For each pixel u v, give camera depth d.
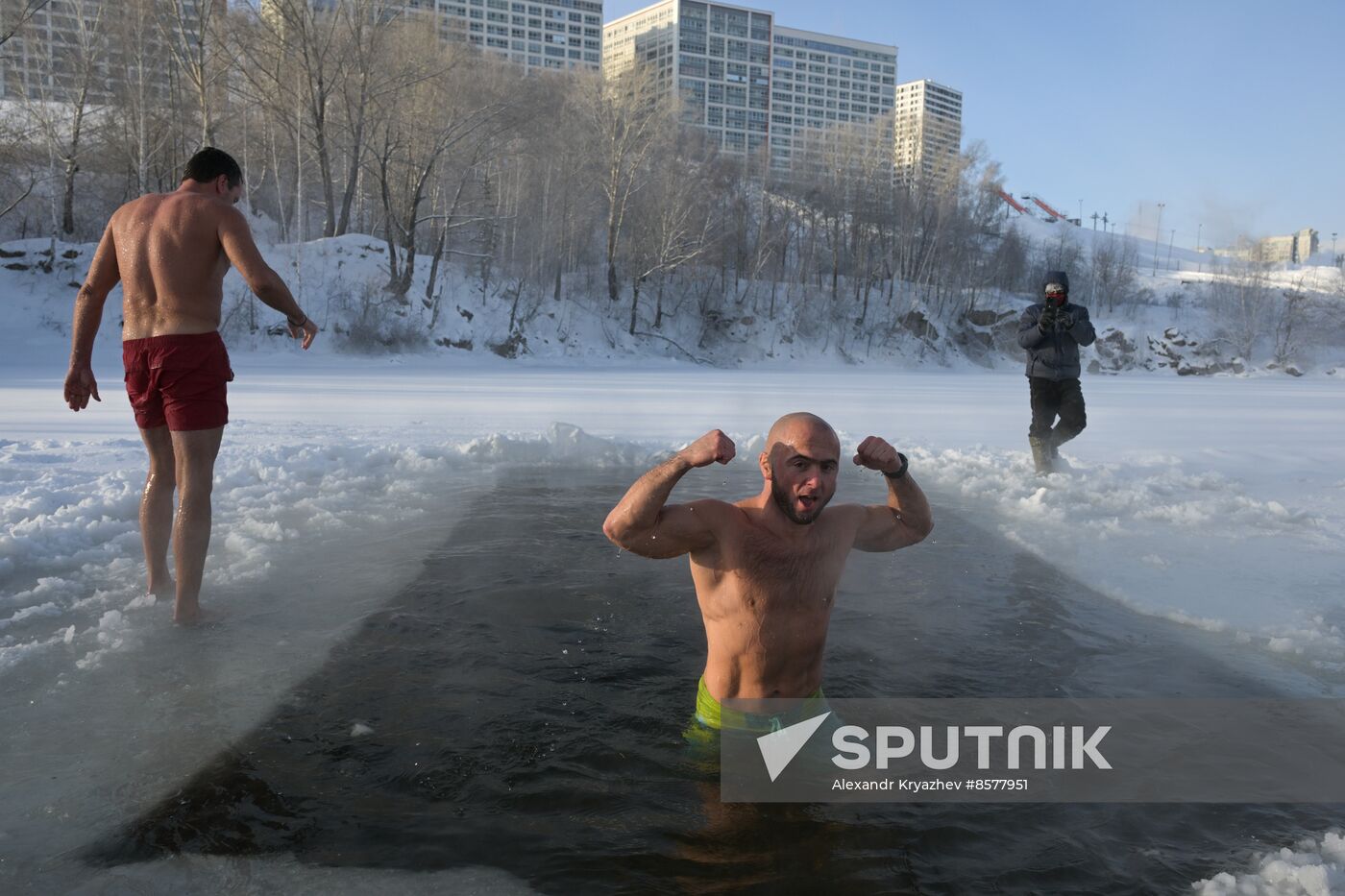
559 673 3.13
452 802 2.26
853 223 60.75
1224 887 1.94
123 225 3.93
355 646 3.36
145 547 3.92
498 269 45.28
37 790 2.28
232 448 8.07
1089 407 19.02
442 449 8.34
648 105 49.31
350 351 34.31
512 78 44.19
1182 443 11.39
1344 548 5.30
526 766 2.45
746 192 57.03
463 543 5.01
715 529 2.53
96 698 2.86
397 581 4.22
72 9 36.94
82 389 4.11
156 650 3.29
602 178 48.53
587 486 6.92
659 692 2.98
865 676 3.15
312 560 4.60
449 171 44.41
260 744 2.55
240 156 42.97
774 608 2.54
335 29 39.12
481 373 28.33
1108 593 4.30
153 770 2.40
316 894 1.87
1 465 7.01
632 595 4.05
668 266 47.66
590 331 45.88
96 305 4.09
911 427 12.41
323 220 50.66
